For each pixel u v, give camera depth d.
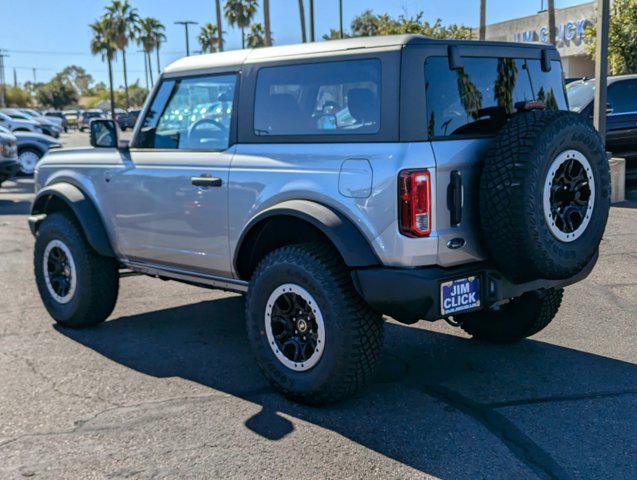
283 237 4.63
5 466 3.63
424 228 3.88
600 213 4.17
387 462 3.60
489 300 4.17
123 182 5.43
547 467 3.54
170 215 5.11
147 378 4.82
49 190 5.88
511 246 3.91
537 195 3.82
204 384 4.70
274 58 4.58
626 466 3.54
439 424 4.02
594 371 4.79
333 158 4.14
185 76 5.13
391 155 3.90
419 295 3.86
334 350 4.04
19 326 6.05
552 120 3.90
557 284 4.57
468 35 27.97
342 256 3.98
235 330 5.91
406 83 3.93
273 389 4.57
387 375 4.79
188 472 3.53
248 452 3.73
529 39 37.56
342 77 4.19
